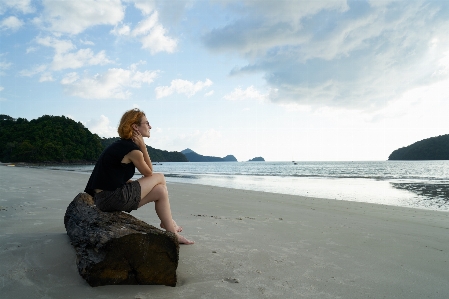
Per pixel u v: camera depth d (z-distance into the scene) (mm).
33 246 3062
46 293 2156
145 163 3117
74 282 2355
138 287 2340
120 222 2686
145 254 2365
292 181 20625
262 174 33062
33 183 11383
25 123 122375
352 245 3934
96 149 121938
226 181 20547
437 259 3396
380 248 3824
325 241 4105
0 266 2566
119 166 3010
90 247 2455
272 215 6305
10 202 6117
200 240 3844
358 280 2695
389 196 11820
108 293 2205
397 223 5902
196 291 2338
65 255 2850
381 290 2490
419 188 14883
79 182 12930
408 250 3766
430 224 5898
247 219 5645
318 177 26094
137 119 3143
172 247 2420
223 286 2455
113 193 2979
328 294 2379
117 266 2324
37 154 101438
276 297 2291
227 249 3492
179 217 5574
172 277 2426
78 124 125688
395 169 45500
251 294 2324
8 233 3564
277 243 3885
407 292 2461
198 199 8766
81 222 2885
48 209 5469
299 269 2932
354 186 16391
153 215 5543
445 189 14258
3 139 111688
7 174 16891
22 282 2301
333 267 3025
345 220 5984
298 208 7633
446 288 2561
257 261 3113
